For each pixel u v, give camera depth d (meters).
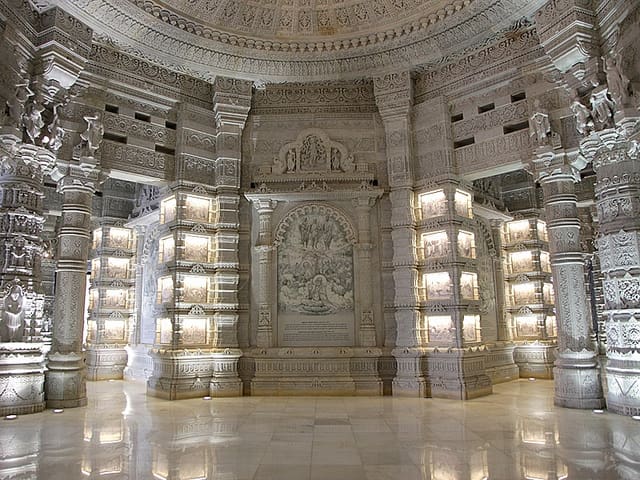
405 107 15.83
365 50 15.47
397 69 15.84
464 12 13.73
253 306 15.74
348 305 15.66
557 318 12.80
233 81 16.23
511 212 19.94
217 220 15.88
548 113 13.39
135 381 18.48
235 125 16.34
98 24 13.24
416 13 14.50
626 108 10.25
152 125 15.49
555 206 13.12
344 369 15.15
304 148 16.47
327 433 9.41
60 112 12.91
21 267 11.79
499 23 13.66
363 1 15.03
